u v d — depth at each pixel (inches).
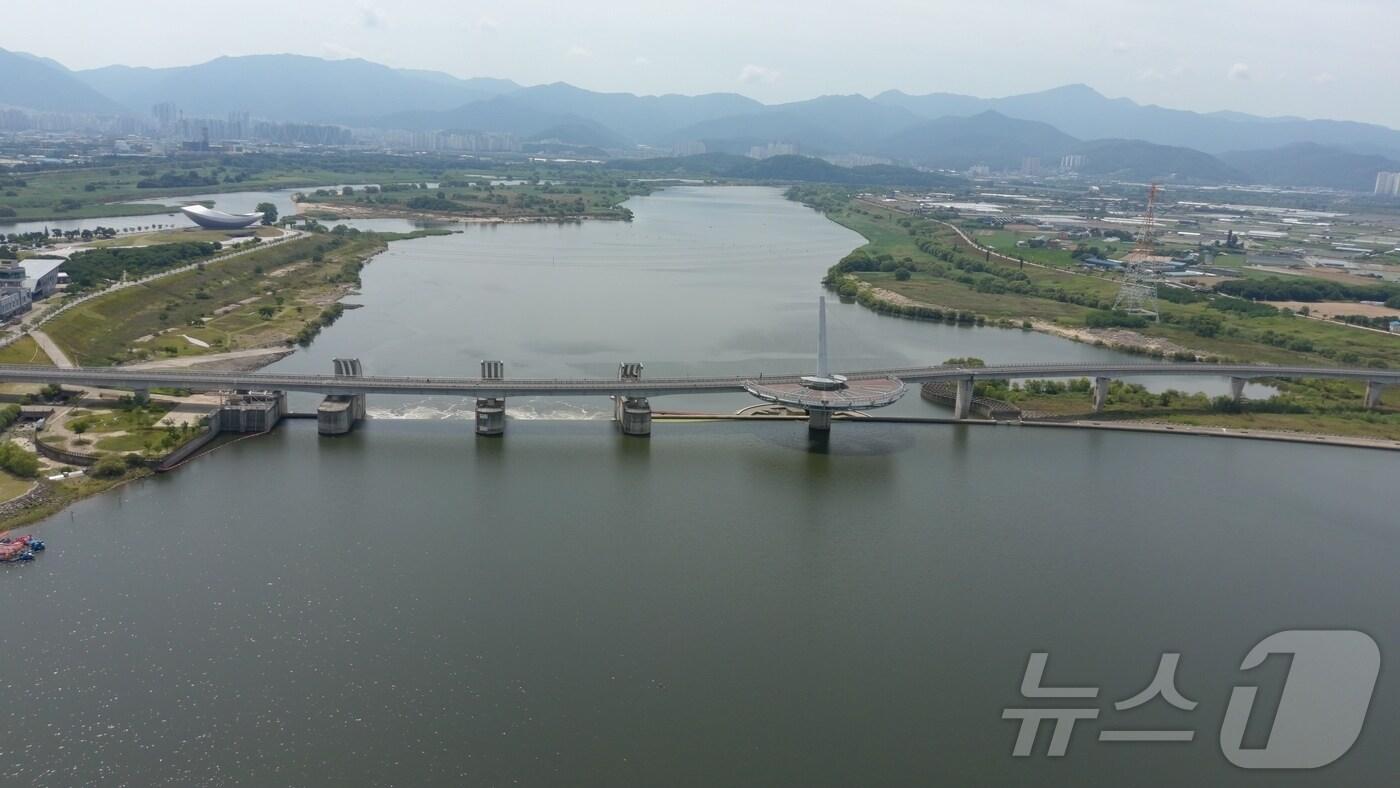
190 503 6451.8
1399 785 4148.6
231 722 4168.3
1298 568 6141.7
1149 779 4121.6
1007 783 4047.7
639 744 4146.2
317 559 5659.5
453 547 5910.4
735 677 4653.1
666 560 5856.3
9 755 3917.3
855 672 4746.6
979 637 5123.0
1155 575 5959.6
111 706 4237.2
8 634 4734.3
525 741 4136.3
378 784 3850.9
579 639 4911.4
